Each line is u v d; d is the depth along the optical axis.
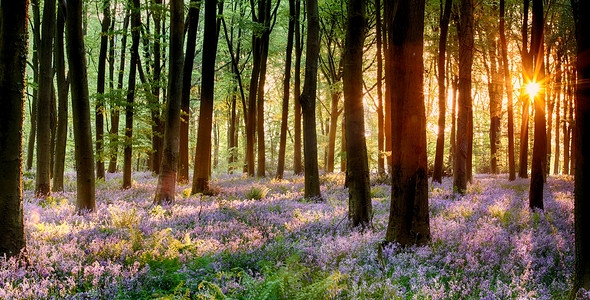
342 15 21.94
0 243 5.17
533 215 9.28
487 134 48.38
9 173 5.24
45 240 6.56
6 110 5.21
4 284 4.33
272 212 9.98
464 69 15.04
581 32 3.85
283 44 32.16
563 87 30.31
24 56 5.38
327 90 30.72
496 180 23.69
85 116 9.79
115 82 30.94
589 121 3.85
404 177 6.34
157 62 21.89
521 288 4.18
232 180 22.08
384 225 8.32
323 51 31.20
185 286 4.48
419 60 6.26
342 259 5.33
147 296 4.30
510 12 21.36
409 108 6.29
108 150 15.04
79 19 9.55
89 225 8.16
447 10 16.59
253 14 23.34
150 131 15.62
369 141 39.44
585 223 3.88
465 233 7.02
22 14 5.29
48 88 13.15
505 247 6.16
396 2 6.32
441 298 4.08
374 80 28.81
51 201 11.51
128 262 5.42
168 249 5.89
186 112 16.52
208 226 7.97
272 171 33.12
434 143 35.56
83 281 4.71
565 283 4.57
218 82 30.47
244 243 6.66
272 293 3.81
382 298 3.97
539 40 11.03
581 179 3.90
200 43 32.53
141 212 9.71
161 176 12.05
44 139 13.05
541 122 10.81
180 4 12.34
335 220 8.64
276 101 41.81
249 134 24.05
